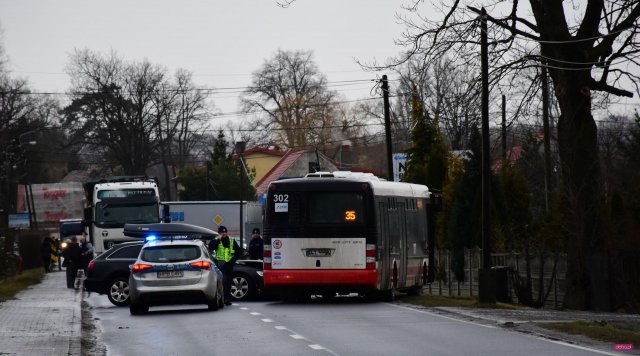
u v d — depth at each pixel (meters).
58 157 196.50
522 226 84.25
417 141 104.62
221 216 118.25
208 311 51.34
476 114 63.97
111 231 94.00
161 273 50.28
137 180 102.31
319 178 55.31
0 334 38.16
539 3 64.69
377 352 31.05
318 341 34.56
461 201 84.75
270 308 52.72
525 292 65.44
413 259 63.69
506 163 90.31
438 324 41.16
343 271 54.44
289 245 54.81
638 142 93.88
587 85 64.62
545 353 30.22
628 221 62.66
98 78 178.25
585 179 63.84
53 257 128.25
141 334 39.00
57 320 45.09
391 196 58.94
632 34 60.28
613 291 61.81
